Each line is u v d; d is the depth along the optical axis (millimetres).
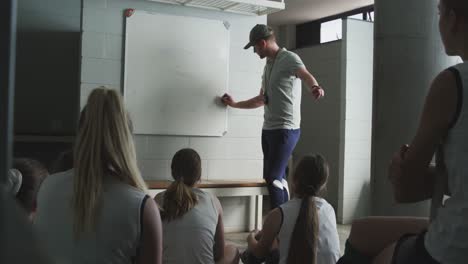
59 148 5570
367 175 6496
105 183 1499
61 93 5691
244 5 4891
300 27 9234
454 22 1177
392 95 2398
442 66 2393
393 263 1297
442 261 1135
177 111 4844
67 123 5715
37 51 5574
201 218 2502
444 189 1233
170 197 2496
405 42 2357
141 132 4691
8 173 422
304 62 7496
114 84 4594
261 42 4336
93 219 1446
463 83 1106
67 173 1567
